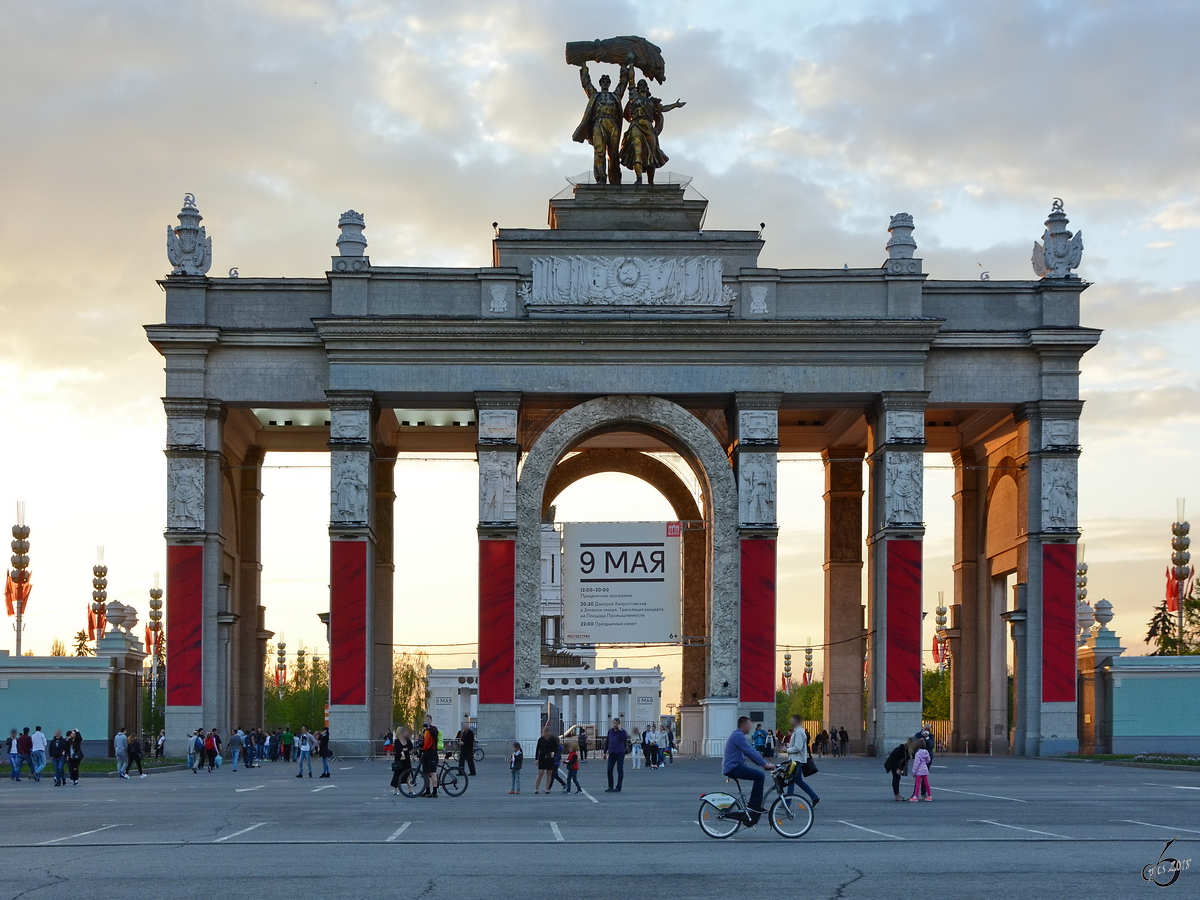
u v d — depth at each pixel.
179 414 69.94
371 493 71.31
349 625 69.38
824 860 24.77
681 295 71.31
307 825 32.50
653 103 75.38
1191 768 55.22
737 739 28.84
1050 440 71.31
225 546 76.00
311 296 71.75
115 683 71.38
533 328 70.25
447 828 31.53
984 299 72.56
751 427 70.62
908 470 70.31
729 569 70.56
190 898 20.41
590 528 73.62
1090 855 25.36
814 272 71.75
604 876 22.77
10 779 56.41
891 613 70.12
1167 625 127.75
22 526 78.75
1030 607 71.38
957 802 38.72
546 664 125.00
